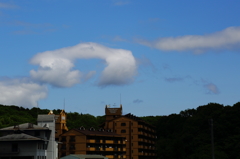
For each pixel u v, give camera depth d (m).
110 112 199.12
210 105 187.62
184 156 172.75
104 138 155.88
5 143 103.56
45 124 114.25
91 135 148.00
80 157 116.06
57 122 164.12
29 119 195.75
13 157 102.62
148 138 196.88
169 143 191.50
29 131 111.38
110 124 181.25
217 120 176.00
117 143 159.75
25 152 102.75
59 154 147.88
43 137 111.00
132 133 178.88
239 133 165.12
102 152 152.38
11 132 110.50
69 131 149.00
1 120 178.12
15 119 189.38
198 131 179.38
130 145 177.25
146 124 190.50
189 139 178.88
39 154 105.19
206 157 152.38
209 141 169.00
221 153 153.00
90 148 146.25
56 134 161.38
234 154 149.62
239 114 172.25
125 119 180.50
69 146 147.00
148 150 189.75
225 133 168.12
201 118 182.38
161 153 188.50
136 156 175.88
